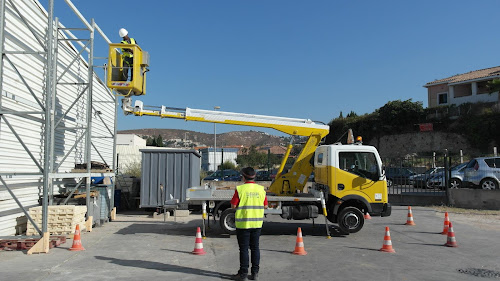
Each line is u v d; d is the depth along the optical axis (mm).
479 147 36562
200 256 7938
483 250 8641
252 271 6242
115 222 12945
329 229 11383
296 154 12680
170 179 14711
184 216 14172
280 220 13289
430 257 7941
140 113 10953
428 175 20062
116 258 7723
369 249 8672
